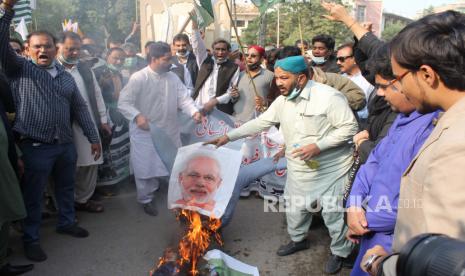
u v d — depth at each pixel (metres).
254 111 4.61
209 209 3.02
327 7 2.91
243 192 4.65
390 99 1.64
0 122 2.74
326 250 3.45
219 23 8.53
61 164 3.43
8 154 2.90
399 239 1.19
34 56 3.11
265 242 3.59
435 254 0.67
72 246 3.44
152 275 2.72
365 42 2.65
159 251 3.36
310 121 2.91
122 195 4.70
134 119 3.88
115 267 3.12
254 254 3.38
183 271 2.72
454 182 0.88
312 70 3.60
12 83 3.03
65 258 3.24
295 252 3.39
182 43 5.68
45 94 3.12
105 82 4.53
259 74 4.65
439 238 0.72
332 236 3.07
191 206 3.06
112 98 4.57
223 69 4.72
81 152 3.89
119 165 4.65
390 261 0.99
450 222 0.86
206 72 4.88
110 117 4.55
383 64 1.60
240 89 4.64
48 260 3.20
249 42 21.25
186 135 4.48
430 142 1.08
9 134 2.89
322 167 3.00
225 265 2.79
